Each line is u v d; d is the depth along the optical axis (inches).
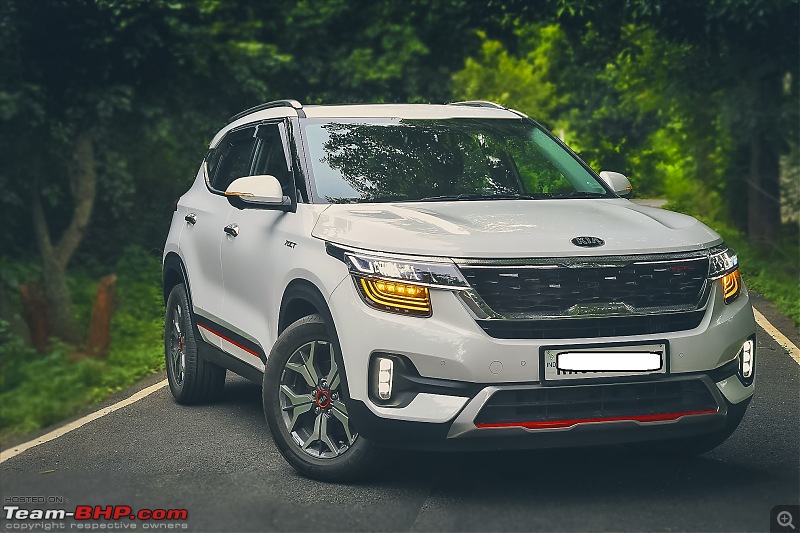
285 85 891.4
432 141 319.3
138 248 709.3
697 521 234.7
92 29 611.8
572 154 333.4
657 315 254.8
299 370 278.8
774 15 762.2
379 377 252.8
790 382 391.2
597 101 1212.5
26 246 652.7
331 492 263.6
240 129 363.3
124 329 568.7
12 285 590.2
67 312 575.5
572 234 259.1
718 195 964.6
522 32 995.3
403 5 925.8
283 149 316.8
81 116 623.5
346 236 267.7
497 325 247.0
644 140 1195.9
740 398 266.1
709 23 759.7
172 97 706.8
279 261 293.6
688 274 260.7
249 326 316.5
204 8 716.7
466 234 256.1
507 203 292.5
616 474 275.1
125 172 682.2
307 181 301.0
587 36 923.4
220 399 384.8
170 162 738.2
